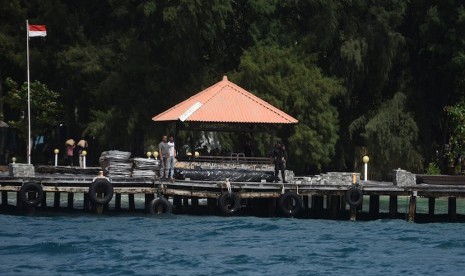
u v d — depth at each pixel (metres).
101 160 179.62
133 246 133.00
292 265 119.44
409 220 170.00
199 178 173.88
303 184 170.25
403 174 174.00
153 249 130.38
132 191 169.62
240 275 112.94
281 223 163.50
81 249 128.88
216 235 146.88
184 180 169.38
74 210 183.00
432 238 146.00
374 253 129.62
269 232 151.50
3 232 146.62
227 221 164.75
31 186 167.75
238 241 140.25
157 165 177.25
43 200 186.25
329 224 164.25
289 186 170.00
